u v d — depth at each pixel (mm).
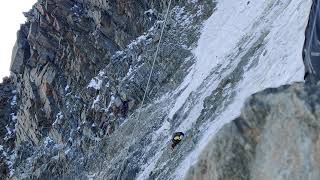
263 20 22703
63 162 33531
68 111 36219
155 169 19844
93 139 32531
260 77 16906
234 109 16703
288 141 5895
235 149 6445
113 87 33688
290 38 16688
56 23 39438
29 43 40562
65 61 38594
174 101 26266
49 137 37312
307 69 8086
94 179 29016
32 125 38875
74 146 33875
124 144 28141
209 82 22938
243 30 25109
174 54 31688
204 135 17312
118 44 36562
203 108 20344
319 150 5598
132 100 31984
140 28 36406
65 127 35812
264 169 6082
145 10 36844
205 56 27656
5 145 41281
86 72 36781
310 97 5863
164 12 35812
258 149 6270
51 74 38625
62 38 39062
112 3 37656
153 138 24297
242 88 17844
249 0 27531
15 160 38750
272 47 17734
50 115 38188
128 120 30812
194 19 33625
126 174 23562
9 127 42812
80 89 36562
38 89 39781
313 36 8055
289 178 5715
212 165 6629
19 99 43500
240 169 6359
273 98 6207
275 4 22828
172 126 22984
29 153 38375
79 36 38094
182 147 18703
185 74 28828
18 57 42375
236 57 22250
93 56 36812
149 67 32625
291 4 19781
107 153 29719
